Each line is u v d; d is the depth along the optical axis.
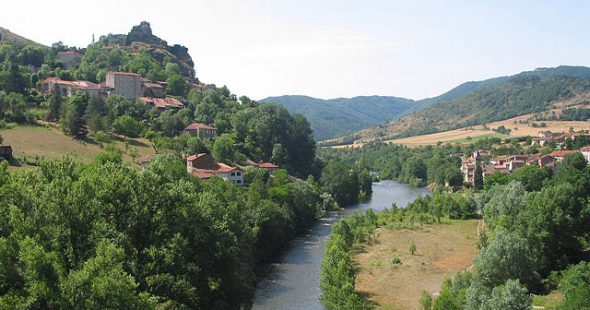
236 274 67.25
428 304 69.25
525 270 68.56
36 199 45.81
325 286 79.00
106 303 38.25
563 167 159.62
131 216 52.75
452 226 138.62
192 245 58.03
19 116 165.00
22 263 39.97
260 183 138.88
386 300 80.50
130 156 156.75
